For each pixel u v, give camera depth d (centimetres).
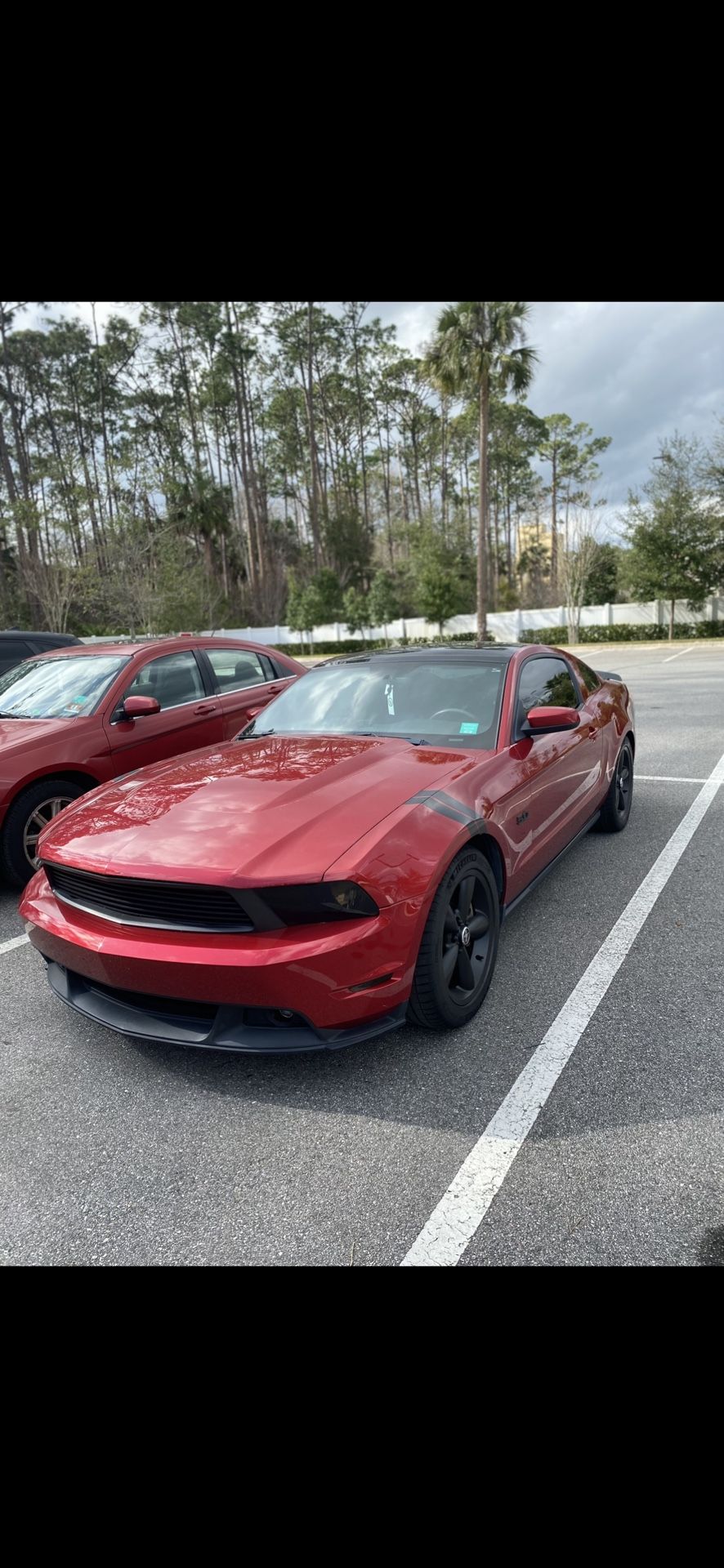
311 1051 236
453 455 6544
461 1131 235
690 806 582
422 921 254
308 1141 235
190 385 5912
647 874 444
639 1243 190
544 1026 292
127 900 257
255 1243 196
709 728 925
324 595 4306
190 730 554
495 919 307
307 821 261
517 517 6656
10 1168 229
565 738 402
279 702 426
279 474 6412
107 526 3133
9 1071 284
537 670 416
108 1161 230
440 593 3653
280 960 229
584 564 3397
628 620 3372
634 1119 236
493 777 315
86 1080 276
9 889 504
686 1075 257
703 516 2945
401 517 6562
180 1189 217
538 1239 193
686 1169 214
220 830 261
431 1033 292
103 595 3097
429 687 386
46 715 512
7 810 452
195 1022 252
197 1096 262
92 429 5869
